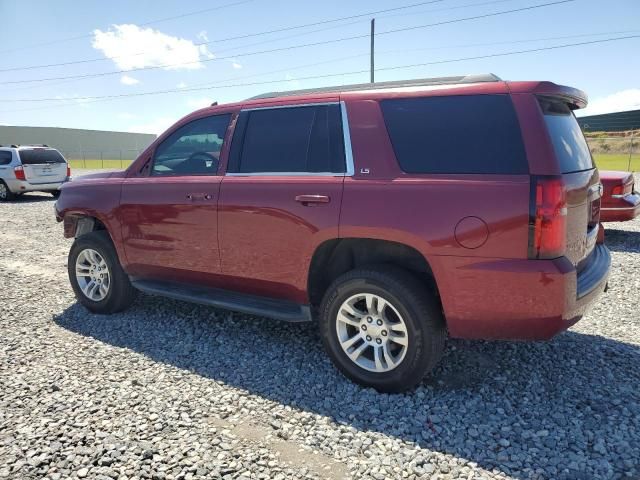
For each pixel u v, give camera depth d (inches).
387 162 125.0
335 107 136.1
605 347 152.9
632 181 316.2
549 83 115.0
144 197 169.5
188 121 168.2
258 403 123.7
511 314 111.4
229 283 155.8
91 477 96.0
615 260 265.3
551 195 106.3
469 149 116.1
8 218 458.9
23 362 148.0
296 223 135.3
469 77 123.9
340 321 132.4
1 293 219.1
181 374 139.6
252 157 149.6
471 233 111.7
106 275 188.2
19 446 105.9
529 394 125.8
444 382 132.6
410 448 104.8
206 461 100.5
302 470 97.9
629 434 107.9
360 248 137.4
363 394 127.3
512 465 98.7
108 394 128.3
